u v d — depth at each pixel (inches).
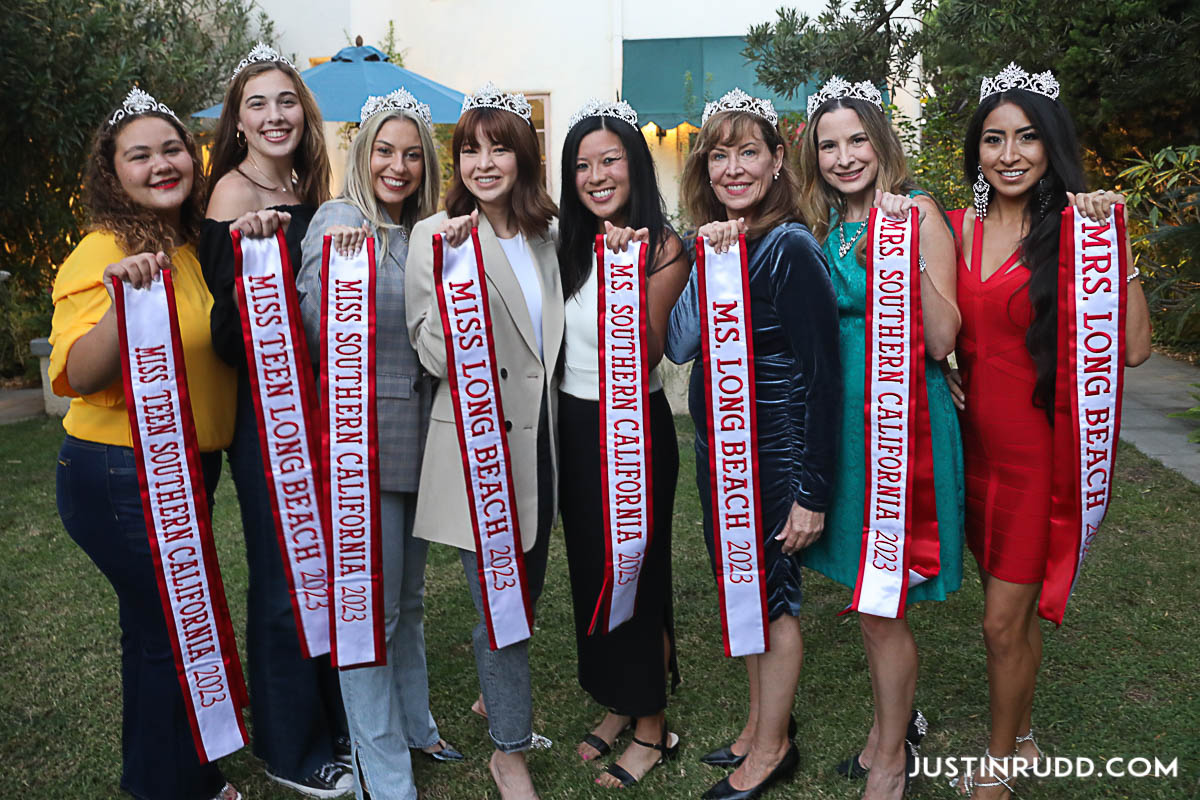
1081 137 270.2
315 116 96.0
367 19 343.9
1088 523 78.7
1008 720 84.7
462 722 107.1
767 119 83.0
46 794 93.5
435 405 86.1
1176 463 193.0
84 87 246.2
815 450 81.4
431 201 90.9
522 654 89.1
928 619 127.6
